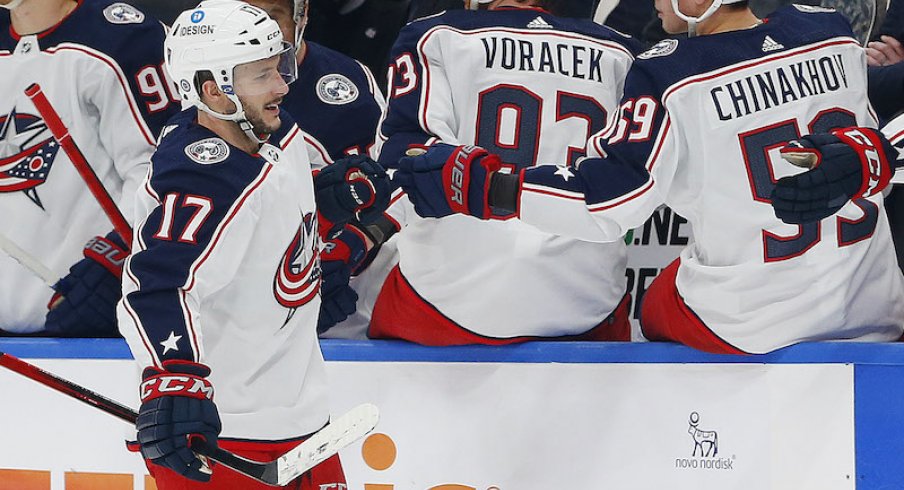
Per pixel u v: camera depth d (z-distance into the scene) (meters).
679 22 10.37
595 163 9.92
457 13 11.29
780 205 9.22
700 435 10.87
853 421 10.52
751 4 14.10
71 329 12.19
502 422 11.24
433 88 10.91
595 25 11.43
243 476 9.26
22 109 12.19
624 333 12.23
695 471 10.88
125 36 12.20
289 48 9.50
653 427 10.98
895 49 13.76
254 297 9.21
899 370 10.41
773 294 10.27
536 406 11.19
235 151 9.07
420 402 11.39
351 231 11.59
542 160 10.92
